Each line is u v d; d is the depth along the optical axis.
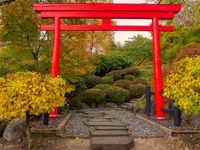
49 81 7.14
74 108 16.78
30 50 11.79
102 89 18.95
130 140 7.57
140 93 19.08
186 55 11.77
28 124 7.14
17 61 11.62
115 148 7.22
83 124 10.82
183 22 13.98
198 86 6.53
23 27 11.55
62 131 9.16
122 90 18.67
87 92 17.92
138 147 7.46
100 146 7.22
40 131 8.46
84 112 15.13
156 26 11.38
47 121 9.44
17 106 6.48
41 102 6.61
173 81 7.14
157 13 11.40
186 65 7.27
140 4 11.27
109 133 8.39
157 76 11.19
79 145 7.66
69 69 12.66
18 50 11.73
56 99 7.00
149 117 12.09
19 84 6.66
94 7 11.23
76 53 13.06
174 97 6.98
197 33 14.70
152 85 14.25
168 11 11.38
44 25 11.38
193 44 12.66
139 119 12.18
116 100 18.48
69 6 11.23
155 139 8.22
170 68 11.99
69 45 12.50
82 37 13.02
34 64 11.85
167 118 11.07
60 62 12.64
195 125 9.37
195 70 6.79
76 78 14.36
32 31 11.70
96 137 8.02
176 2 13.30
